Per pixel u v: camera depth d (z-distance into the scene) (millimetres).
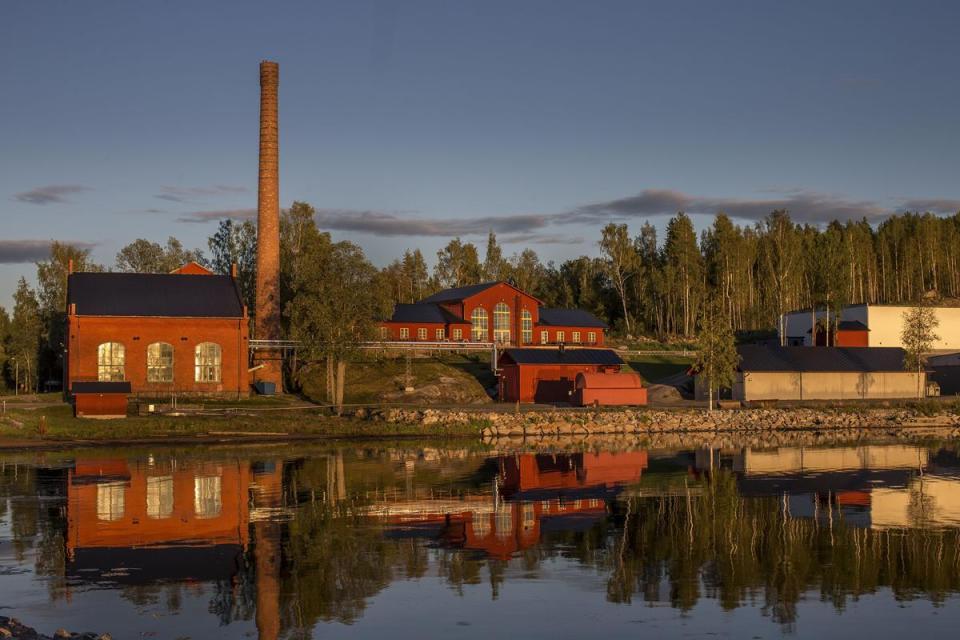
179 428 81125
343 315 95625
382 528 39031
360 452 71375
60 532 37750
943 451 73250
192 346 101562
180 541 36062
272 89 115562
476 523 40219
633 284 191250
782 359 112375
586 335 144625
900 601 27875
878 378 113938
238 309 104062
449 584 29750
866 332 137250
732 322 179250
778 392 110375
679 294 179500
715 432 94125
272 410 92812
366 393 111500
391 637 24406
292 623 25516
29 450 71188
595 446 77938
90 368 98438
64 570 31312
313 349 97875
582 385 102500
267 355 112812
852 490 50531
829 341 136875
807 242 183250
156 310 101250
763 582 30141
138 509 43344
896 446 78188
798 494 48938
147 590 28828
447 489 50438
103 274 105375
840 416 100500
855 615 26469
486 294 139000
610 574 31125
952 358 123938
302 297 100812
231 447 74875
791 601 27922
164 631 24703
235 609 26828
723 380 99438
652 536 37469
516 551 34594
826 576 30922
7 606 26938
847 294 135500
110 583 29625
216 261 150000
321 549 34750
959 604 27594
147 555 33562
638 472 58656
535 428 89438
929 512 43188
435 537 37156
